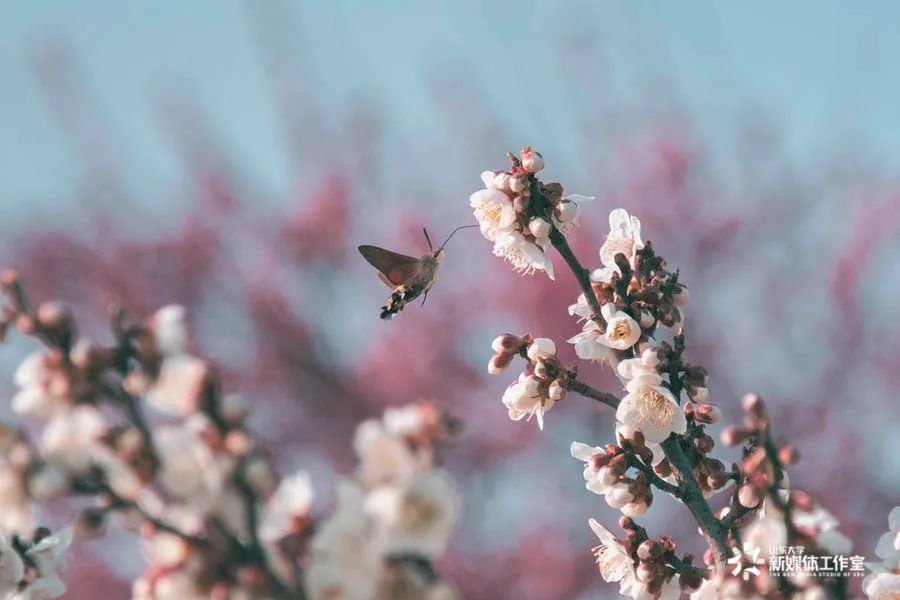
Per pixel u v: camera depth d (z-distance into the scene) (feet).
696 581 4.11
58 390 4.21
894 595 4.03
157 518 4.14
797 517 4.06
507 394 4.16
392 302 4.69
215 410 4.24
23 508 4.14
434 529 4.02
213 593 4.09
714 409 4.14
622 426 4.12
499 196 4.15
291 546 4.09
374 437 4.07
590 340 4.15
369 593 4.01
